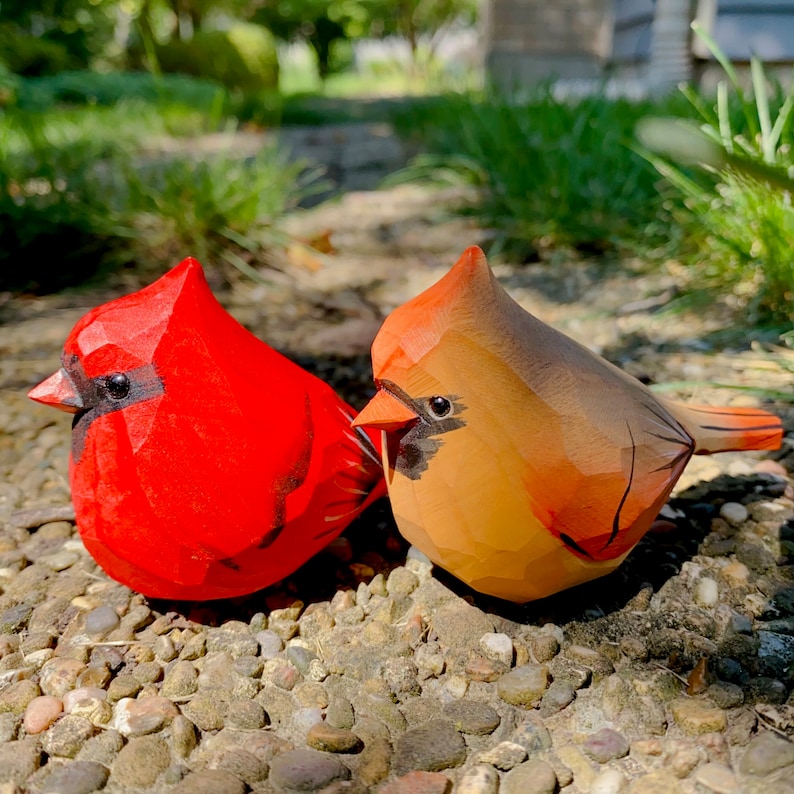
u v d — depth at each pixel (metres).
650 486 0.22
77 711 0.22
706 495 0.29
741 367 0.36
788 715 0.21
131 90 1.35
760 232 0.38
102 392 0.22
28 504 0.30
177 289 0.22
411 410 0.22
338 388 0.37
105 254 0.52
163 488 0.22
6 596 0.26
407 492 0.23
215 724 0.22
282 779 0.20
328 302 0.49
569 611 0.25
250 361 0.23
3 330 0.44
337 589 0.25
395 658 0.23
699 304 0.43
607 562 0.23
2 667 0.23
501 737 0.21
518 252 0.54
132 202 0.54
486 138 0.68
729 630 0.24
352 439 0.24
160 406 0.22
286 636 0.24
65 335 0.43
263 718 0.22
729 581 0.26
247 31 1.97
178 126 1.07
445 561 0.23
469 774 0.20
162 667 0.23
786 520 0.28
